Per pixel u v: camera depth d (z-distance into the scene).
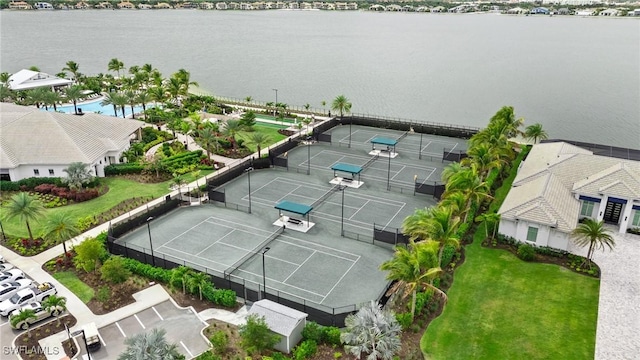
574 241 59.44
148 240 64.12
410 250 60.81
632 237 64.56
